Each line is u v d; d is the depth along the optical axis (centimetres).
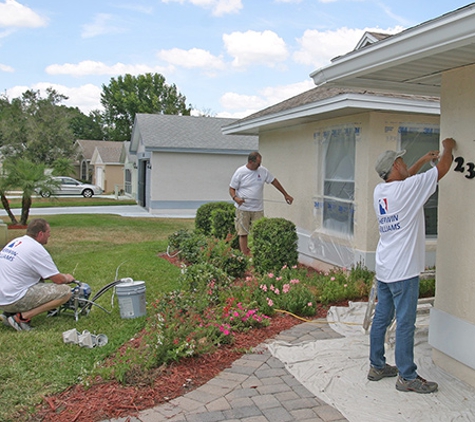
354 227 706
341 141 745
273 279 619
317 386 360
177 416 318
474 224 356
